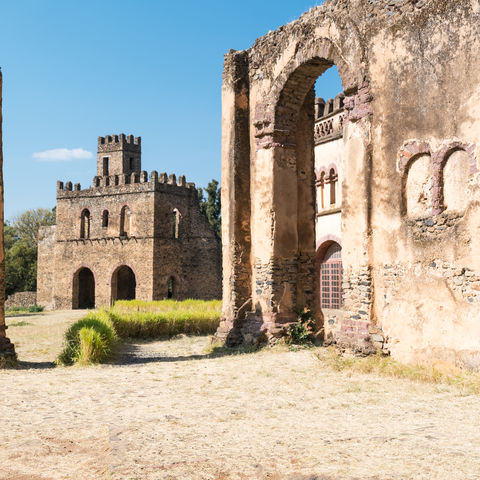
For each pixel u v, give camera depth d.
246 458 4.55
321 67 12.38
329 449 4.70
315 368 9.37
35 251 57.44
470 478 3.86
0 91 11.07
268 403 6.95
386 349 9.47
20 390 7.94
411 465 4.17
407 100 9.35
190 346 14.79
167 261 40.75
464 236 8.31
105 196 42.44
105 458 4.70
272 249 12.89
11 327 22.02
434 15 8.95
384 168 9.71
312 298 13.43
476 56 8.24
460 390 7.15
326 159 25.58
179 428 5.68
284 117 13.25
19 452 4.91
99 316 16.59
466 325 8.20
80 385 8.43
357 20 10.53
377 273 9.73
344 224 10.41
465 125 8.37
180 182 42.50
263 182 13.29
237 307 13.66
